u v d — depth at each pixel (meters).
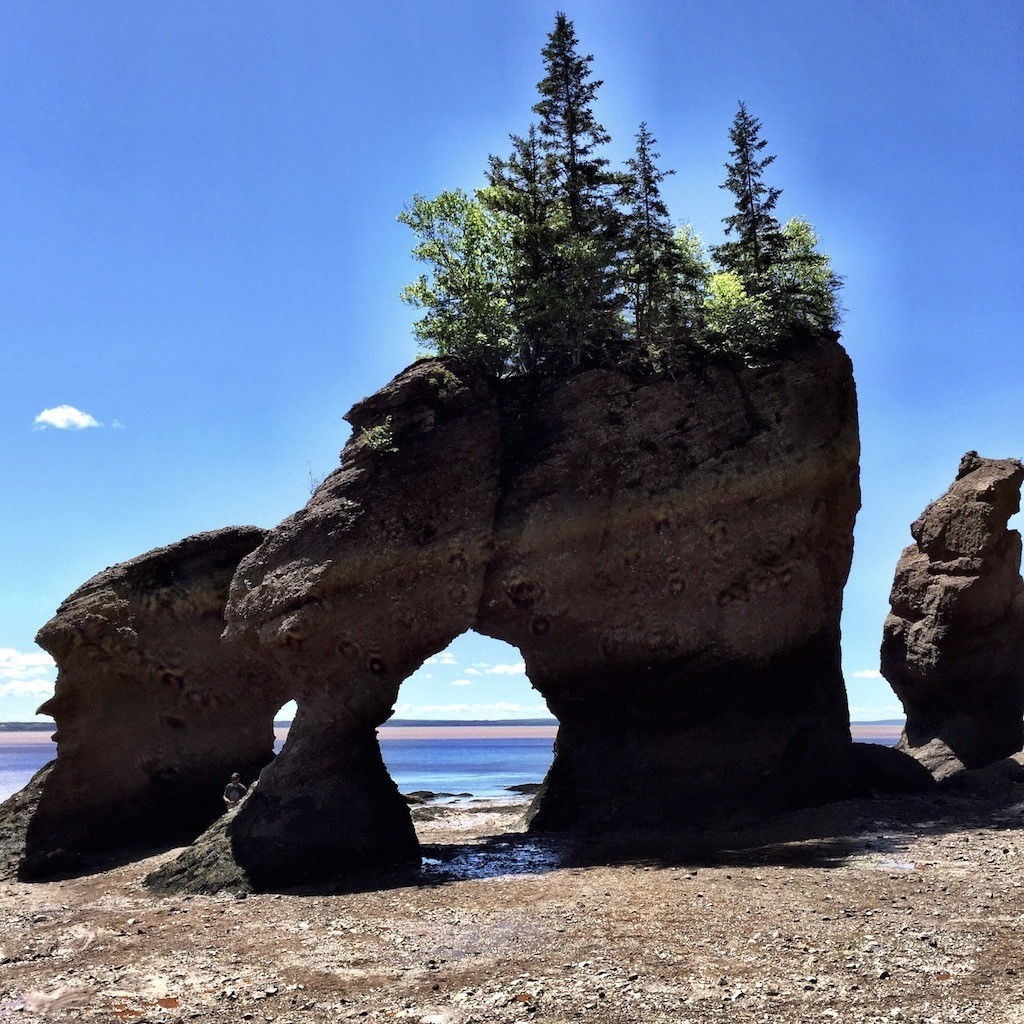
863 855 20.19
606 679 27.25
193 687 31.17
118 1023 12.12
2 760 161.25
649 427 27.61
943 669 31.62
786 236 32.81
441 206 30.55
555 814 27.64
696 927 14.95
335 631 24.52
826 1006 11.18
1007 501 31.84
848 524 29.19
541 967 13.38
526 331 29.86
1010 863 18.67
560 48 33.16
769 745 26.19
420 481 25.89
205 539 32.19
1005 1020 10.50
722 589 26.94
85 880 24.86
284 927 17.22
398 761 131.00
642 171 33.53
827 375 28.59
